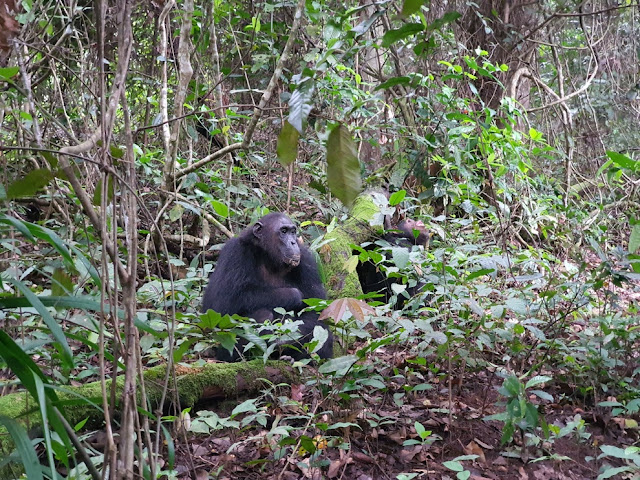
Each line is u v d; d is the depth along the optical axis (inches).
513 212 344.8
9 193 104.2
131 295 101.3
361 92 305.7
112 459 95.0
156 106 333.1
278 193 346.3
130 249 101.9
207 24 302.5
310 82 76.1
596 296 280.2
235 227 321.4
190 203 265.4
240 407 165.3
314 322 238.5
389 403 197.5
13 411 149.8
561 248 338.6
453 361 213.2
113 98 98.7
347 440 174.4
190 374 187.6
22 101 197.5
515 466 170.1
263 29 359.9
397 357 224.7
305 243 297.1
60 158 95.3
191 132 294.7
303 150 385.4
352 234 285.7
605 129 485.4
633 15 476.4
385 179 346.9
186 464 164.1
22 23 175.0
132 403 98.7
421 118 339.9
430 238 319.9
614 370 212.4
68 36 205.5
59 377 169.2
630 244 207.5
